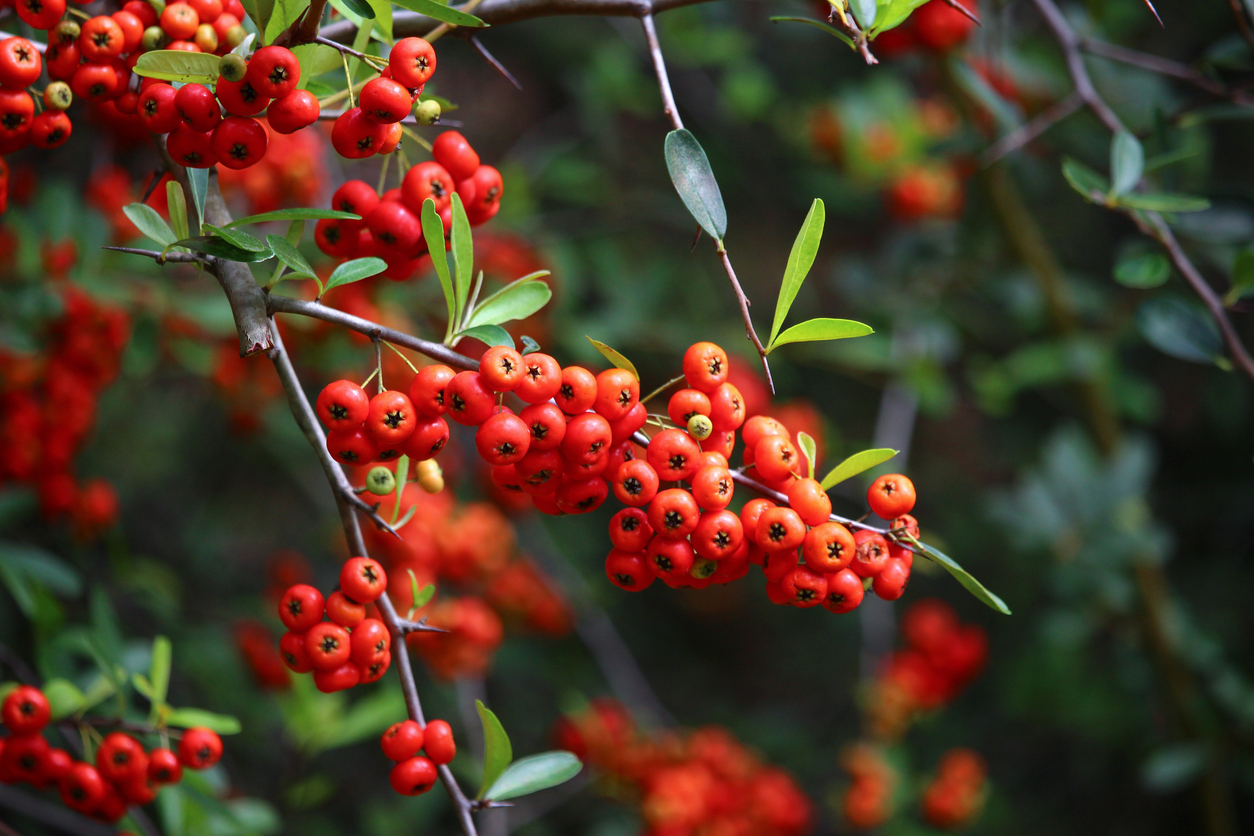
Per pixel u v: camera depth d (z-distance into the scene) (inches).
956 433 68.4
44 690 24.7
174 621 35.4
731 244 66.5
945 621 43.5
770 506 22.1
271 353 22.1
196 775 25.6
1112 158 25.2
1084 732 48.0
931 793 42.3
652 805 35.7
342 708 34.8
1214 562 50.3
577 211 47.4
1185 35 47.0
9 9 23.5
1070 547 38.5
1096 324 44.9
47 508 30.1
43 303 27.9
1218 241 27.4
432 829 42.6
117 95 22.6
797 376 60.1
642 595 69.5
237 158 22.2
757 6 51.1
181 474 49.7
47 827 29.2
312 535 51.9
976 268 45.0
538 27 53.2
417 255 23.2
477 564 34.5
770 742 54.4
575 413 22.0
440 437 22.0
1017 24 41.4
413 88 22.3
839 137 46.4
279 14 22.3
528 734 51.1
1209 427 53.4
